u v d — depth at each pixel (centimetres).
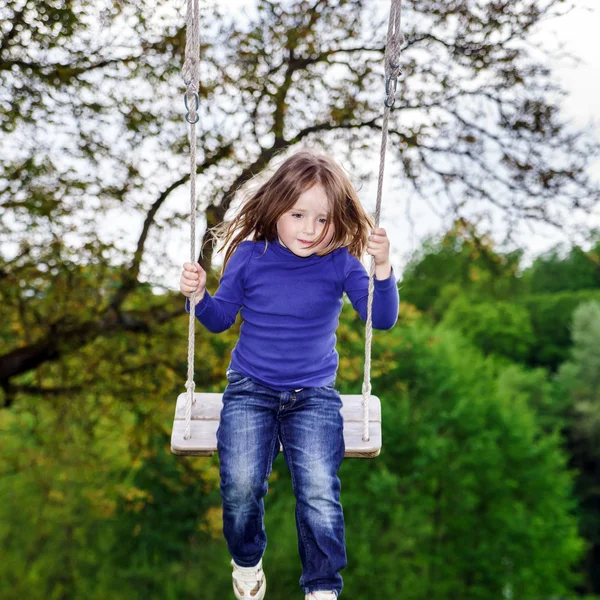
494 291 2967
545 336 3075
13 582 1448
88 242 693
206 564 1563
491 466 1733
